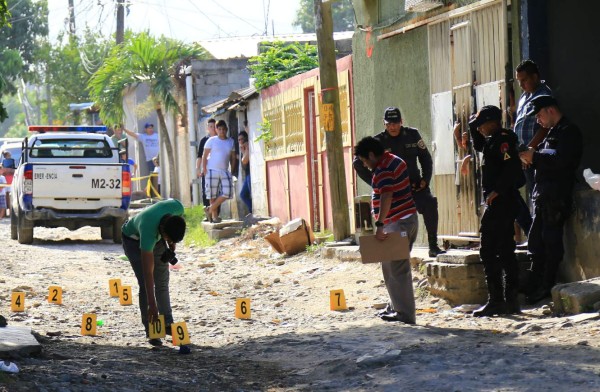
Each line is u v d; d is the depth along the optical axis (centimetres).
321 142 2959
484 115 1547
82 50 8562
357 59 2616
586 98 1806
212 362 1337
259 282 2205
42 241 3412
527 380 1048
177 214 1436
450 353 1230
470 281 1702
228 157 3441
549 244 1627
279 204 3472
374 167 1554
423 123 2245
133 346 1470
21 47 9250
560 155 1581
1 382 1079
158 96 5016
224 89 4878
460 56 2041
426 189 1953
